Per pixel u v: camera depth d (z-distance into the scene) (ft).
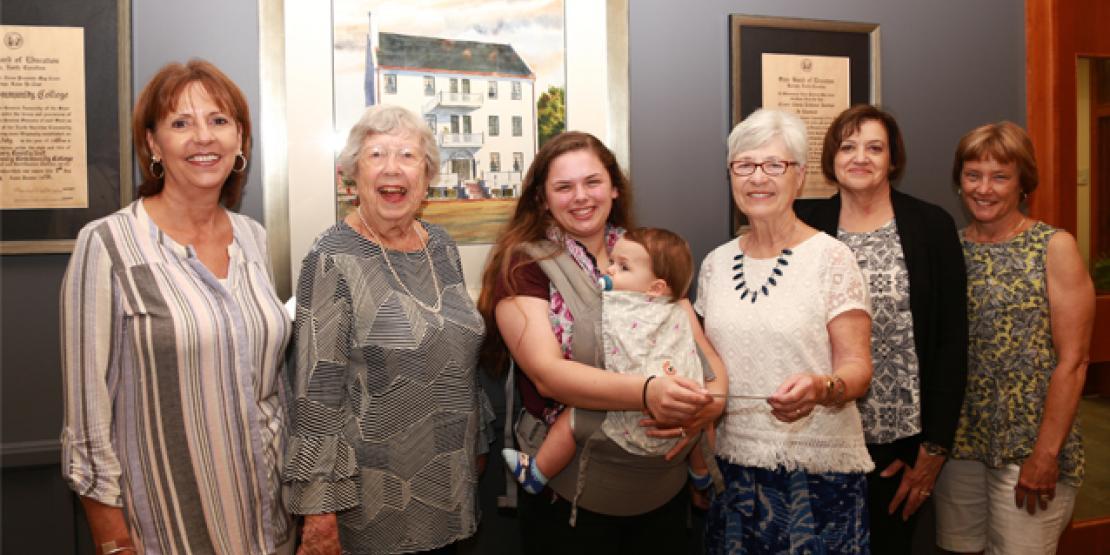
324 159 6.07
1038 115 7.91
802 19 7.20
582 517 4.72
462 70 6.37
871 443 5.81
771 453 4.86
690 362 4.70
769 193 5.00
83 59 5.59
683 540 5.10
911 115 7.68
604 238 5.35
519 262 4.88
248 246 4.85
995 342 6.17
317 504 4.30
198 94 4.39
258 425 4.50
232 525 4.40
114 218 4.35
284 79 5.95
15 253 5.55
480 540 6.75
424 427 4.62
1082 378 5.92
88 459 4.03
